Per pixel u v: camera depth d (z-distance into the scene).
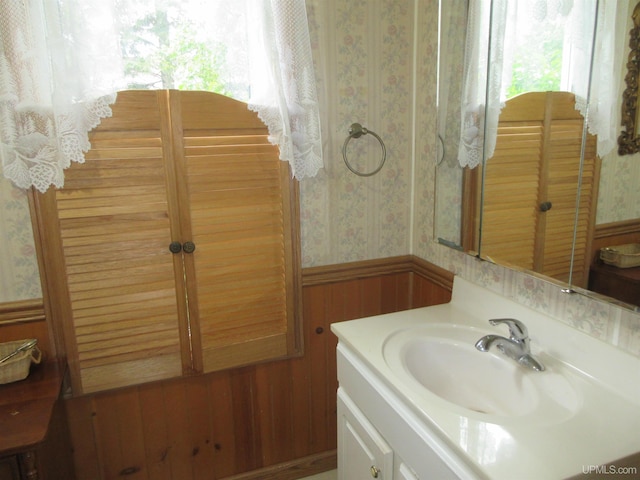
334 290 1.80
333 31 1.60
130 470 1.67
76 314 1.46
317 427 1.92
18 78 1.20
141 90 1.39
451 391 1.30
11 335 1.43
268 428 1.84
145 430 1.66
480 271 1.49
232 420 1.78
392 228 1.84
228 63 1.46
